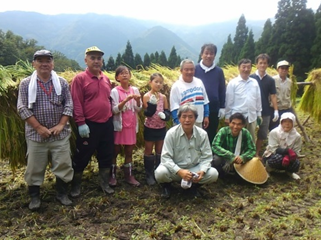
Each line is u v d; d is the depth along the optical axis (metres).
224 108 4.75
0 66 3.87
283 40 26.05
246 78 4.75
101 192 4.07
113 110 3.95
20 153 3.94
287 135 4.61
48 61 3.28
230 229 3.20
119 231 3.16
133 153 5.91
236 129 4.32
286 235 3.07
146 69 6.15
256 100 4.81
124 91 4.08
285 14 26.02
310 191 4.12
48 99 3.34
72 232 3.14
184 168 3.94
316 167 5.14
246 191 4.17
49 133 3.33
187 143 3.87
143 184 4.40
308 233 3.09
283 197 3.89
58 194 3.75
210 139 4.89
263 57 5.06
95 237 3.06
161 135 4.34
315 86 7.28
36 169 3.47
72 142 4.21
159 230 3.19
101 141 3.91
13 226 3.25
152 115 4.19
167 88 5.25
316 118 7.54
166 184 3.92
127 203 3.74
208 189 4.21
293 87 6.99
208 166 3.83
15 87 3.71
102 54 3.63
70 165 3.63
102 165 4.00
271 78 5.22
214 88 4.55
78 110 3.59
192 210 3.60
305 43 24.98
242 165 4.38
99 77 3.74
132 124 4.11
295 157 4.49
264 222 3.33
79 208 3.60
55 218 3.40
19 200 3.87
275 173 4.85
